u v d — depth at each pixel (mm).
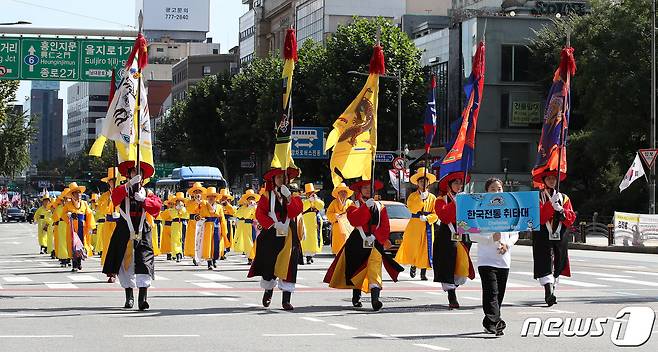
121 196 19828
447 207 19656
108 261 19984
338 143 21219
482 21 84750
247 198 36219
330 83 76875
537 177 21781
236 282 27609
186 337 15914
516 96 84938
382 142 77125
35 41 51969
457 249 20375
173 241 37469
